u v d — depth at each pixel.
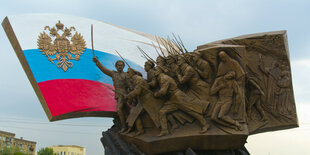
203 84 12.02
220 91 11.83
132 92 12.69
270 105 13.18
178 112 12.09
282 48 12.88
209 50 11.88
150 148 11.91
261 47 12.98
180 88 12.53
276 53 13.03
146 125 12.63
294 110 13.17
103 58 18.06
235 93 11.68
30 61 15.94
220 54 11.62
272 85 13.22
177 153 12.06
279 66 13.24
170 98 12.20
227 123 11.47
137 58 19.36
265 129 13.10
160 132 12.00
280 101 13.21
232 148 11.97
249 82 13.05
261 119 13.07
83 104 15.58
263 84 13.24
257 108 13.12
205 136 11.41
